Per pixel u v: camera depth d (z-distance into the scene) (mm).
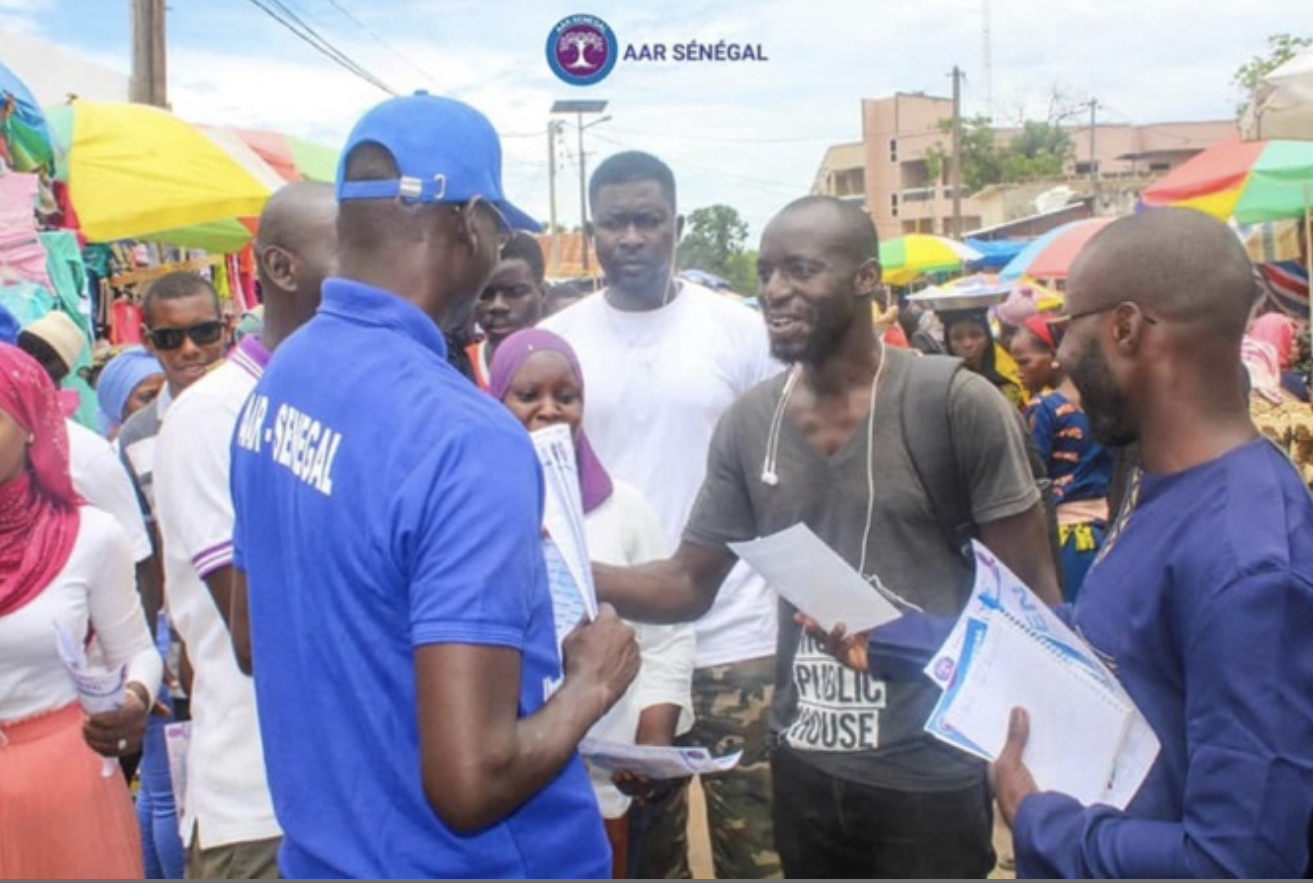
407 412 1648
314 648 1709
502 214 1871
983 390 2637
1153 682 1736
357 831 1675
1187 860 1607
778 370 3842
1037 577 2656
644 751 2383
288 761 1769
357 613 1654
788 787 2871
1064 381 5355
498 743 1581
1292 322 9078
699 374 3777
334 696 1690
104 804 2879
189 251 8828
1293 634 1565
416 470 1613
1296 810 1548
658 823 3447
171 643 3945
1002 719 1931
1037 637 1929
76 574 2812
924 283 22844
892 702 2684
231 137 6766
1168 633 1716
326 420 1718
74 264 5484
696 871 4770
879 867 2768
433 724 1561
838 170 49344
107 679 2732
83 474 3432
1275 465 1691
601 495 3258
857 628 2547
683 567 3008
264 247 2662
